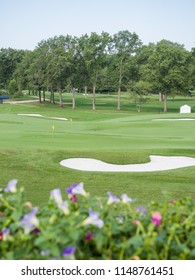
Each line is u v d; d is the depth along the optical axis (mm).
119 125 37156
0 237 3205
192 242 3230
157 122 38594
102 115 64250
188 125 35406
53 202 3479
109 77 80625
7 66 107500
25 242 3111
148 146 19734
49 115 62062
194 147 19531
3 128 30891
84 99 97188
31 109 70562
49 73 75125
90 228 3254
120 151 16844
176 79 72750
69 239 2934
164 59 73750
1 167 13898
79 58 73812
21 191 3580
